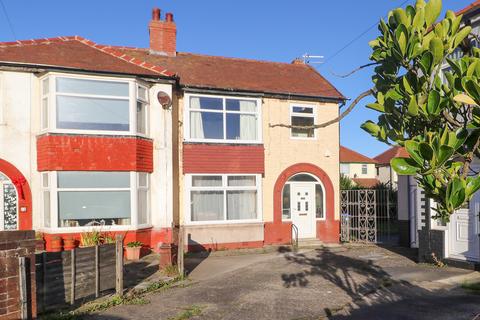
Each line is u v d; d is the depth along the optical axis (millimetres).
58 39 15562
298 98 17641
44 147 13375
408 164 2652
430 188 2756
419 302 8680
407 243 16672
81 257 8469
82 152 13609
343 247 16812
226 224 16297
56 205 13305
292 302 8828
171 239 14852
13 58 13297
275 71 19578
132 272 11633
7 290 6672
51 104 13383
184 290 9930
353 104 3773
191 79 16391
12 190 13469
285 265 12969
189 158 15945
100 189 13914
